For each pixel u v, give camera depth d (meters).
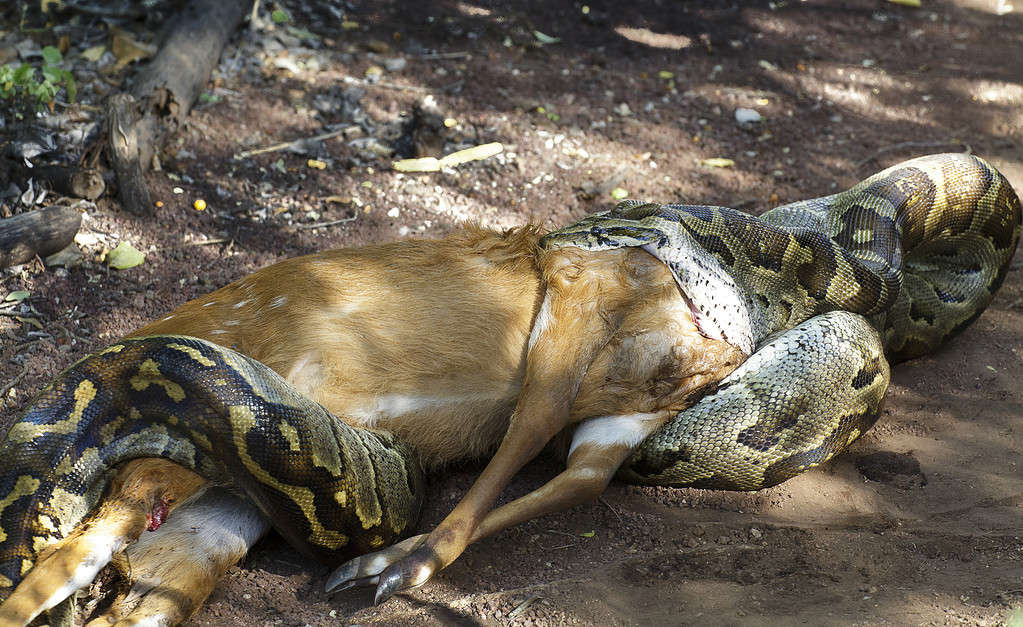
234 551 6.84
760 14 19.77
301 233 11.52
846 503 8.31
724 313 8.25
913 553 7.64
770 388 8.17
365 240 11.52
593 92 15.76
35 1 14.91
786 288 9.05
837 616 6.76
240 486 6.59
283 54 15.20
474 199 12.60
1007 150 15.26
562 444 8.45
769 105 16.03
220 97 13.83
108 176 11.48
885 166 14.46
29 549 6.07
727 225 8.91
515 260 8.00
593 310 7.83
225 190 12.04
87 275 10.23
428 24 17.23
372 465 6.94
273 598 6.85
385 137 13.70
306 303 7.48
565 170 13.45
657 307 7.98
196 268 10.61
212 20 14.46
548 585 7.08
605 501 8.21
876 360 8.65
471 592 7.03
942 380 10.27
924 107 16.55
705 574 7.34
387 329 7.55
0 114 12.07
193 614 6.58
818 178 13.93
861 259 9.52
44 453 6.12
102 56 13.77
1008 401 9.89
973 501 8.36
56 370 8.90
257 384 6.41
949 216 10.52
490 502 7.13
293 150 12.97
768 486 8.38
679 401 8.12
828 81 17.14
